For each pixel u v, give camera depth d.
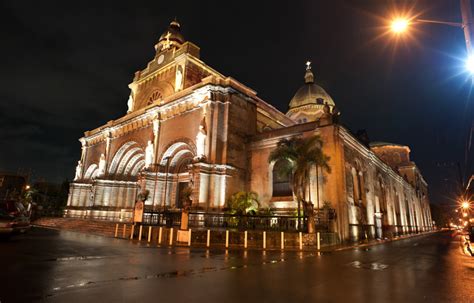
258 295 6.52
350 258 13.63
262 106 35.47
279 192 27.70
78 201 45.88
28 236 19.53
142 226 20.61
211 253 14.05
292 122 42.16
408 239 31.12
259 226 21.31
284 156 23.19
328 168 22.12
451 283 8.20
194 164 26.98
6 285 6.72
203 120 28.88
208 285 7.35
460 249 18.73
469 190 34.97
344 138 27.64
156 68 42.19
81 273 8.38
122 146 40.91
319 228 22.03
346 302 6.15
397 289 7.37
